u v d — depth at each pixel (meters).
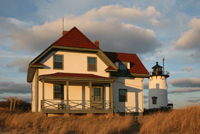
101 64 24.80
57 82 22.69
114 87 26.44
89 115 21.50
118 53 29.61
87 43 23.98
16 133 14.81
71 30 24.33
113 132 16.53
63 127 15.91
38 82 22.06
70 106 22.86
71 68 23.50
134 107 26.95
